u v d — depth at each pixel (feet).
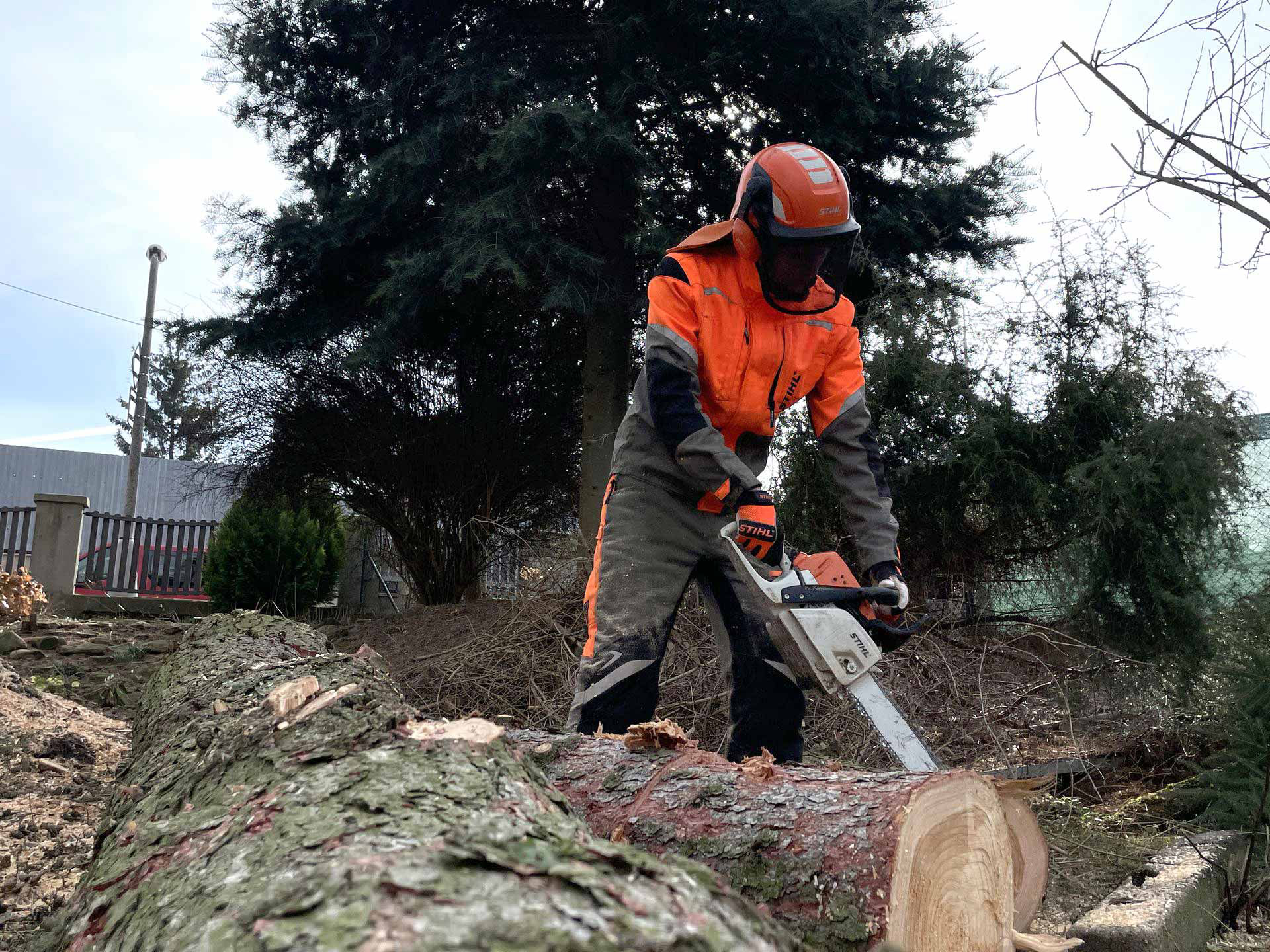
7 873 7.92
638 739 6.31
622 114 23.53
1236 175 6.86
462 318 27.09
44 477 65.57
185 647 10.22
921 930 4.68
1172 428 14.56
